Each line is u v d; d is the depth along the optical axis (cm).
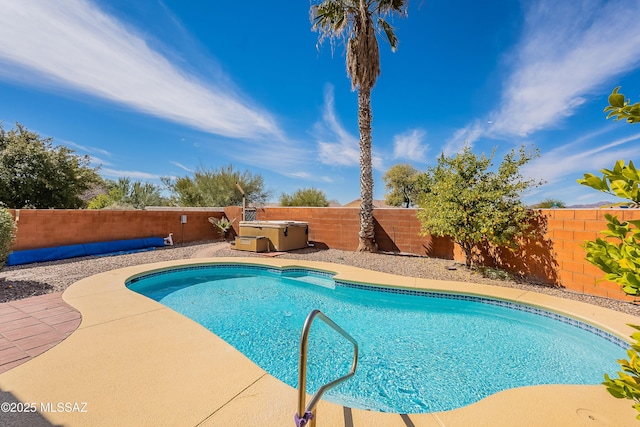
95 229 940
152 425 208
